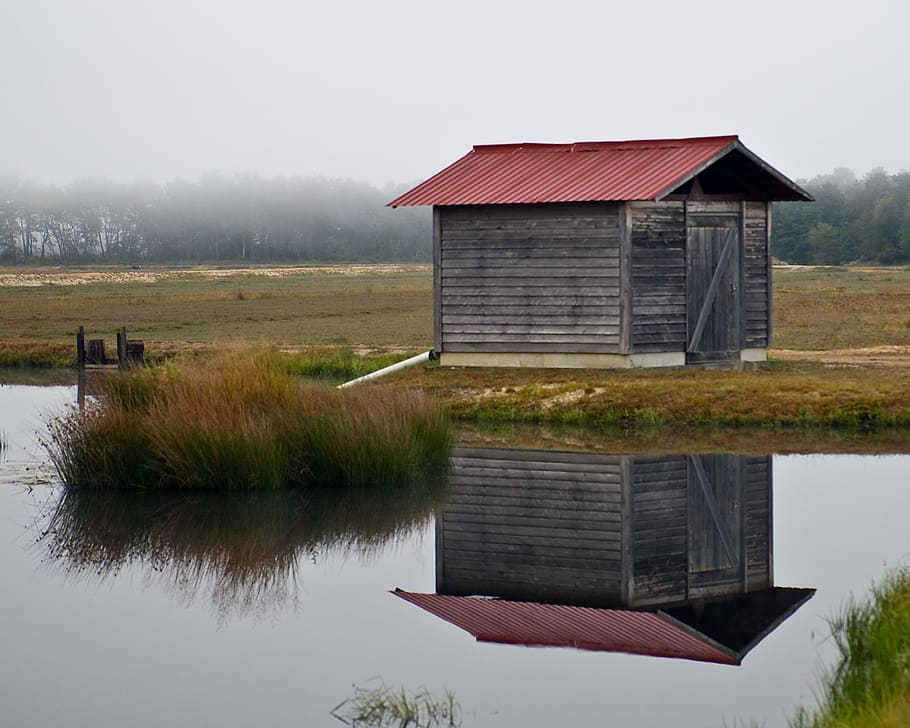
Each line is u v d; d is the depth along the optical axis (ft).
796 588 59.26
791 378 115.14
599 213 119.03
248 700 46.88
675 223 122.62
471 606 59.11
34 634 55.77
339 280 555.28
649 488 82.02
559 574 64.49
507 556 68.13
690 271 124.06
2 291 411.13
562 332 121.60
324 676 49.57
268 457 82.99
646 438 99.14
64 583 64.64
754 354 131.54
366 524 75.51
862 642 47.44
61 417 102.37
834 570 61.87
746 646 51.49
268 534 73.67
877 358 136.26
